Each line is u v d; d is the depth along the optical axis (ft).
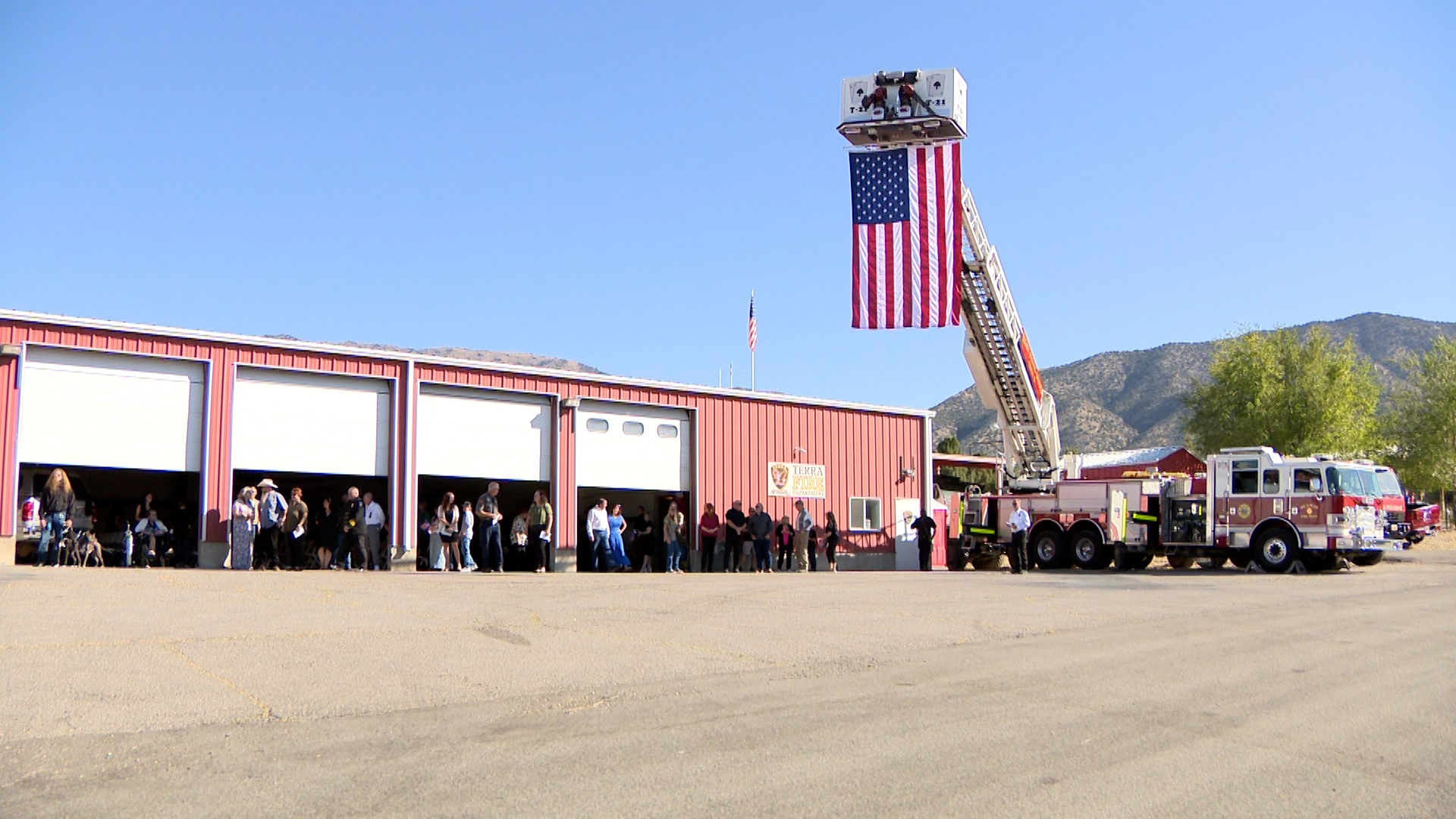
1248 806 18.58
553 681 29.04
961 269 84.07
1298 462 84.64
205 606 40.96
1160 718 25.50
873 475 109.29
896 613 46.80
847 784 19.39
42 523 64.28
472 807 17.71
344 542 73.77
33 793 18.10
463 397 83.87
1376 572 85.40
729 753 21.54
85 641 31.58
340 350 77.20
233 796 18.11
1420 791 19.71
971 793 18.94
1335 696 28.60
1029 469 102.32
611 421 91.97
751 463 99.66
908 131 84.28
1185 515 91.76
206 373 72.54
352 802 17.88
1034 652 36.06
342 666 29.78
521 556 88.58
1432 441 183.32
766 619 43.91
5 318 65.57
